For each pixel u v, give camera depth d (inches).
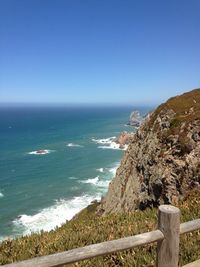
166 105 1419.8
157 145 1245.7
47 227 2148.1
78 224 548.7
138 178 1332.4
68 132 7677.2
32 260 175.3
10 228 2124.8
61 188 3024.1
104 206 1596.9
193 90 1503.4
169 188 1055.0
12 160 4288.9
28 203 2608.3
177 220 218.2
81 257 188.2
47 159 4365.2
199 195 665.0
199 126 1120.2
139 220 478.3
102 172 3654.0
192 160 1027.3
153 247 323.3
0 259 350.9
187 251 319.3
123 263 309.3
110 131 7849.4
